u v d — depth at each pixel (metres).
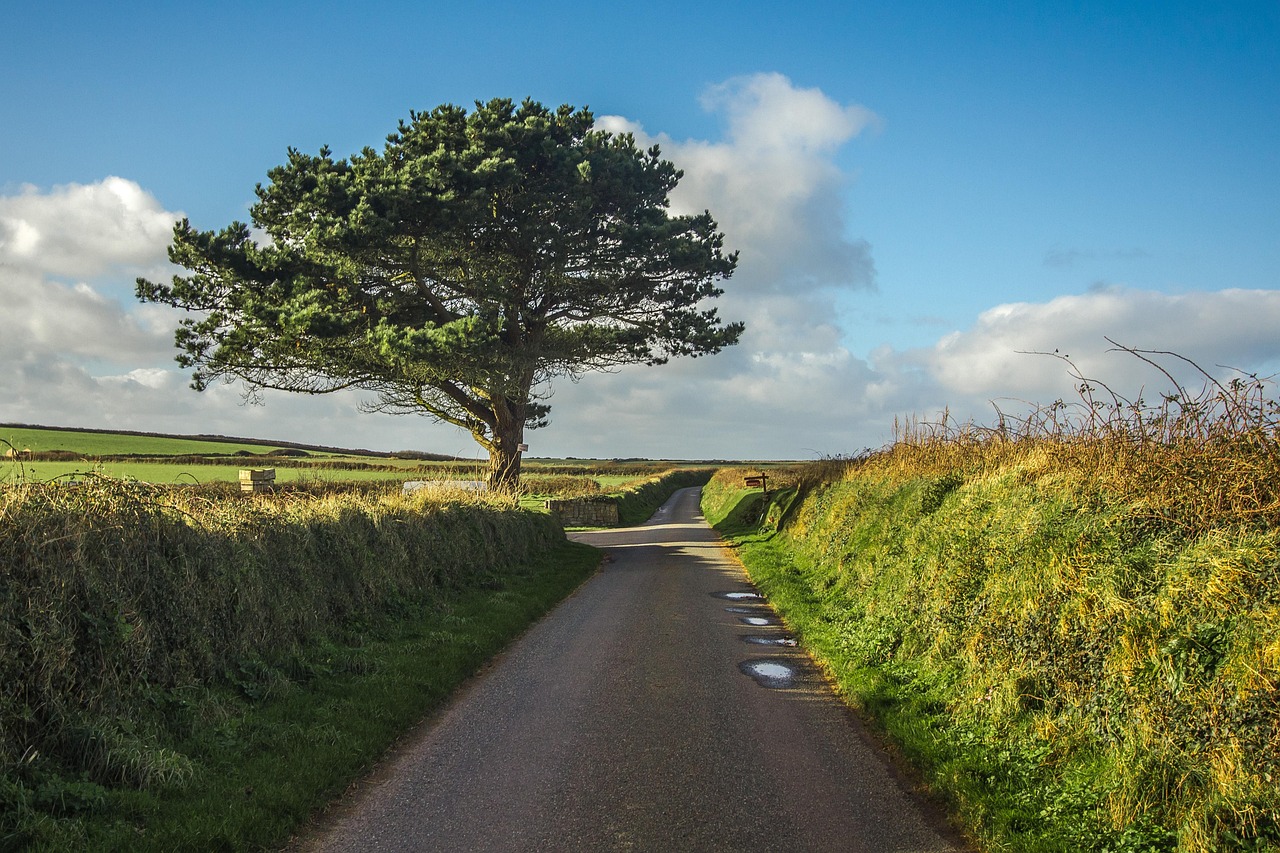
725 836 5.02
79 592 5.88
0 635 5.11
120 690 5.95
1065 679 6.01
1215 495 5.91
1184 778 4.52
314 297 22.38
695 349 27.56
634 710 7.74
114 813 4.86
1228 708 4.42
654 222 25.66
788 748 6.66
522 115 25.41
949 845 4.93
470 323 21.17
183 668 6.77
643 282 26.55
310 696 7.51
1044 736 5.95
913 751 6.39
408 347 21.12
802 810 5.42
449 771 6.16
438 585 13.78
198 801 5.18
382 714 7.23
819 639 10.66
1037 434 10.34
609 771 6.12
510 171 22.17
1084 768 5.38
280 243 24.62
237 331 23.36
